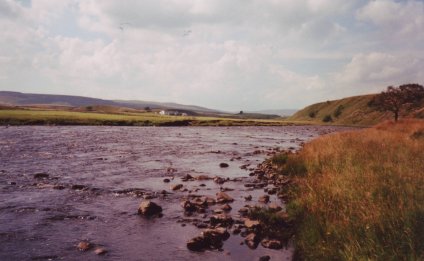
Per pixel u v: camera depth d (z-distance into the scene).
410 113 136.62
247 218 10.35
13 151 25.36
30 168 18.55
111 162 21.67
